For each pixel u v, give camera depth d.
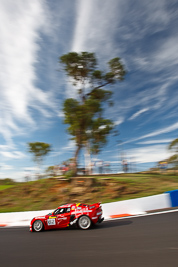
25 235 8.28
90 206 8.79
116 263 4.36
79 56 22.75
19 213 13.09
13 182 29.48
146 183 18.61
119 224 8.88
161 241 5.70
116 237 6.57
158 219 9.14
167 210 11.32
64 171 23.50
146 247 5.28
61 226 8.62
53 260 4.86
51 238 7.27
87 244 6.02
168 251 4.83
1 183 28.89
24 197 17.75
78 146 21.08
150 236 6.35
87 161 26.41
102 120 24.00
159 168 28.33
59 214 8.87
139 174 24.61
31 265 4.63
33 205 16.09
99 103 20.94
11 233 9.01
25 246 6.42
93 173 26.05
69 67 23.34
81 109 20.33
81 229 8.46
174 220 8.52
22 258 5.20
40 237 7.61
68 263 4.57
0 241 7.50
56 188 18.38
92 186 17.58
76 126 20.08
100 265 4.31
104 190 17.00
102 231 7.70
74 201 15.99
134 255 4.75
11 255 5.56
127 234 6.86
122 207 12.18
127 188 17.02
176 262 4.16
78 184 18.02
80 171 23.94
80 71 23.47
